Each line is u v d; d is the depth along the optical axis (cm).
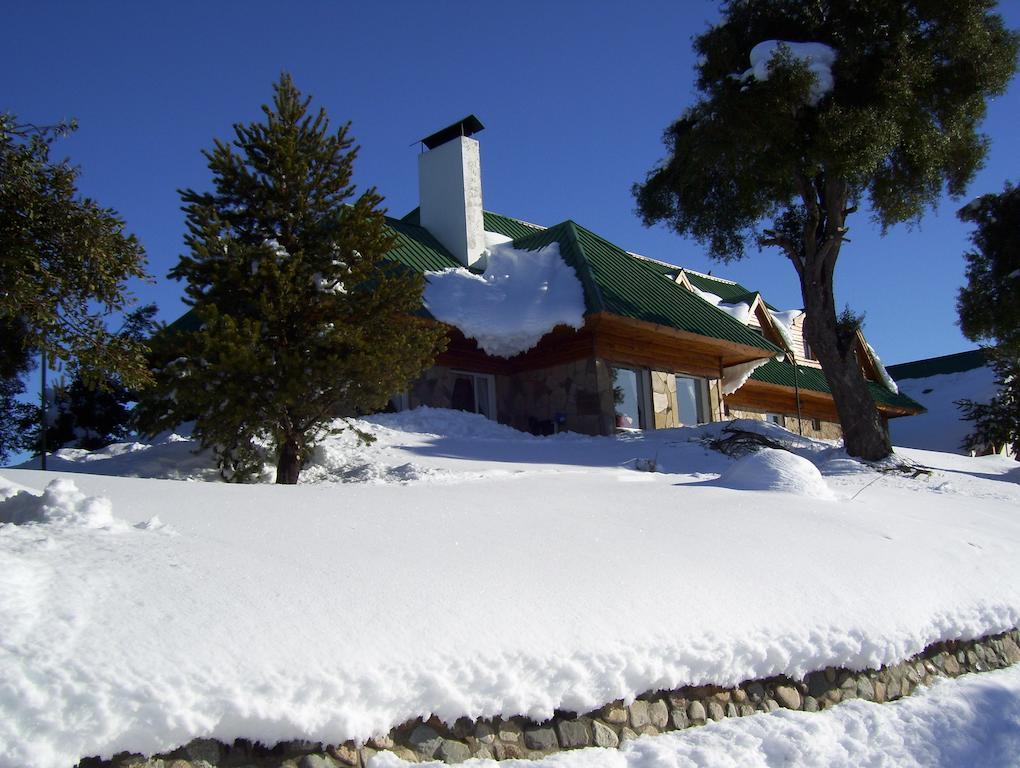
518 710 421
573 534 633
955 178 1834
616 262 2084
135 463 1177
